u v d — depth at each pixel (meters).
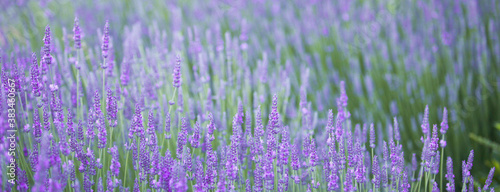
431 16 4.48
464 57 4.04
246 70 3.44
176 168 2.19
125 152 2.63
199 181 2.17
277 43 4.46
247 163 2.62
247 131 2.44
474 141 3.52
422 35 4.45
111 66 2.83
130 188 2.57
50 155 2.10
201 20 5.09
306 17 4.86
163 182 2.27
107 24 2.54
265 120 3.29
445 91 3.78
